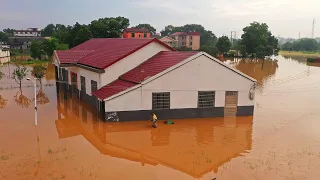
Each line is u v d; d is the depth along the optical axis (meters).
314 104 23.84
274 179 10.72
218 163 12.17
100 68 19.70
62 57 24.88
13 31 144.62
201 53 18.20
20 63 53.47
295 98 26.22
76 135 15.41
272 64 62.00
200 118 18.92
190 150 13.67
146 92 17.55
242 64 60.59
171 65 18.25
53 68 46.59
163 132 16.20
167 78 17.78
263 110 21.62
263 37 76.12
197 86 18.52
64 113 19.94
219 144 14.52
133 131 16.22
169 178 10.73
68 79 27.00
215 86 18.89
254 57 76.62
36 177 10.48
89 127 16.83
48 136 15.09
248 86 19.61
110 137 15.23
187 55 19.08
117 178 10.59
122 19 73.56
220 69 18.81
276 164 12.08
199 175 11.04
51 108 21.34
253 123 18.27
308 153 13.31
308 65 60.69
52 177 10.51
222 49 80.12
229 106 19.44
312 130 16.92
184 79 18.16
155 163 12.12
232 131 16.62
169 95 18.03
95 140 14.74
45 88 29.39
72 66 24.17
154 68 19.30
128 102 17.34
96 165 11.71
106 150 13.45
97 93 18.98
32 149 13.20
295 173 11.23
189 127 17.17
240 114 19.75
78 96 24.98
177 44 108.75
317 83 34.69
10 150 12.98
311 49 138.62
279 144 14.56
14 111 20.19
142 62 21.34
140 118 17.73
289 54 112.31
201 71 18.44
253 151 13.59
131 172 11.16
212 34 124.75
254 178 10.80
